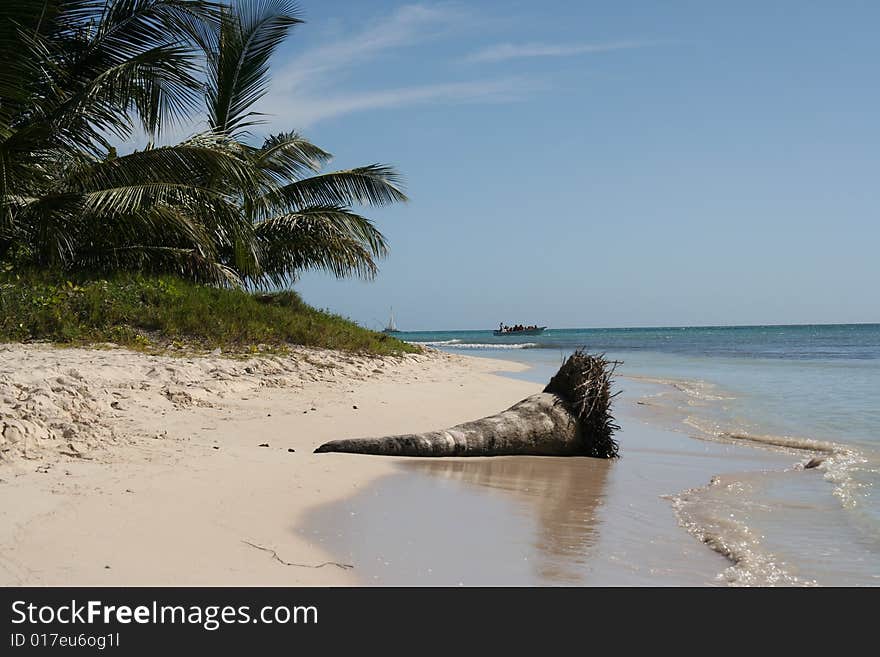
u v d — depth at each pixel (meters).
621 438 9.20
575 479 6.71
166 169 15.20
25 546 3.97
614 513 5.42
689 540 4.79
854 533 4.91
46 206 14.06
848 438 8.83
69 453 5.79
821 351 36.38
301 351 13.93
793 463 7.47
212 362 11.06
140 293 14.28
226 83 20.48
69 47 15.07
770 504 5.68
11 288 12.72
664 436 9.32
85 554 3.94
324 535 4.59
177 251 16.94
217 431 7.36
